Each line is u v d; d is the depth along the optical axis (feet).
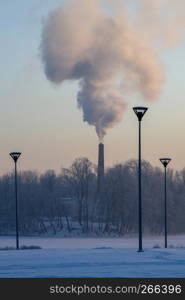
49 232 602.44
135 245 337.93
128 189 604.49
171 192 615.57
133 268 119.55
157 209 597.93
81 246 332.19
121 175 620.49
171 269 117.91
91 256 149.18
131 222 593.01
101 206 627.05
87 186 654.94
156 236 576.20
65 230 603.26
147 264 127.54
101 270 115.85
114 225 603.26
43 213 652.89
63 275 108.06
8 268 119.96
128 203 597.93
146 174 627.05
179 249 187.11
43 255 154.51
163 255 151.94
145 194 601.21
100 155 603.26
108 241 440.45
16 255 154.81
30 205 643.45
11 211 641.40
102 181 618.03
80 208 629.10
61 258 142.51
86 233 593.42
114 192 605.73
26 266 123.65
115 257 145.28
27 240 475.72
